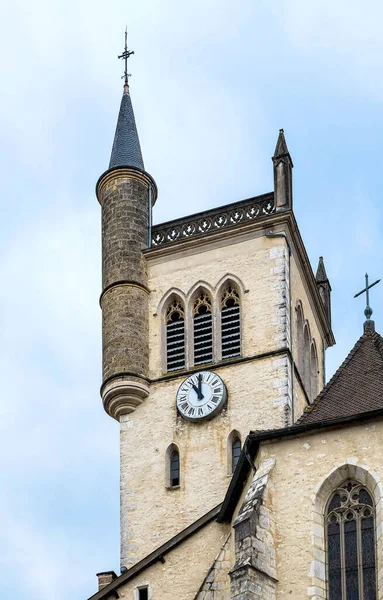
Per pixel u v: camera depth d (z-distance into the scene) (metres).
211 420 58.12
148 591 50.72
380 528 41.59
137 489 57.94
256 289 60.44
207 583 46.38
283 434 44.22
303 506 43.09
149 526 56.94
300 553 42.44
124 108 67.88
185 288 61.75
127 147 65.50
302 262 63.84
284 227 61.28
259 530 42.53
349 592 41.75
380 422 43.19
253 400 57.81
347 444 43.31
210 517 51.03
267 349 58.84
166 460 58.16
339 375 47.53
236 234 61.91
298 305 62.47
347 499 42.84
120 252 62.53
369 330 49.69
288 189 62.19
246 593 41.28
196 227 63.31
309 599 41.69
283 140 63.56
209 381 58.69
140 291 61.94
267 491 43.34
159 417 59.16
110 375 59.94
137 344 60.69
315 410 45.81
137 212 63.69
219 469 56.97
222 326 60.47
